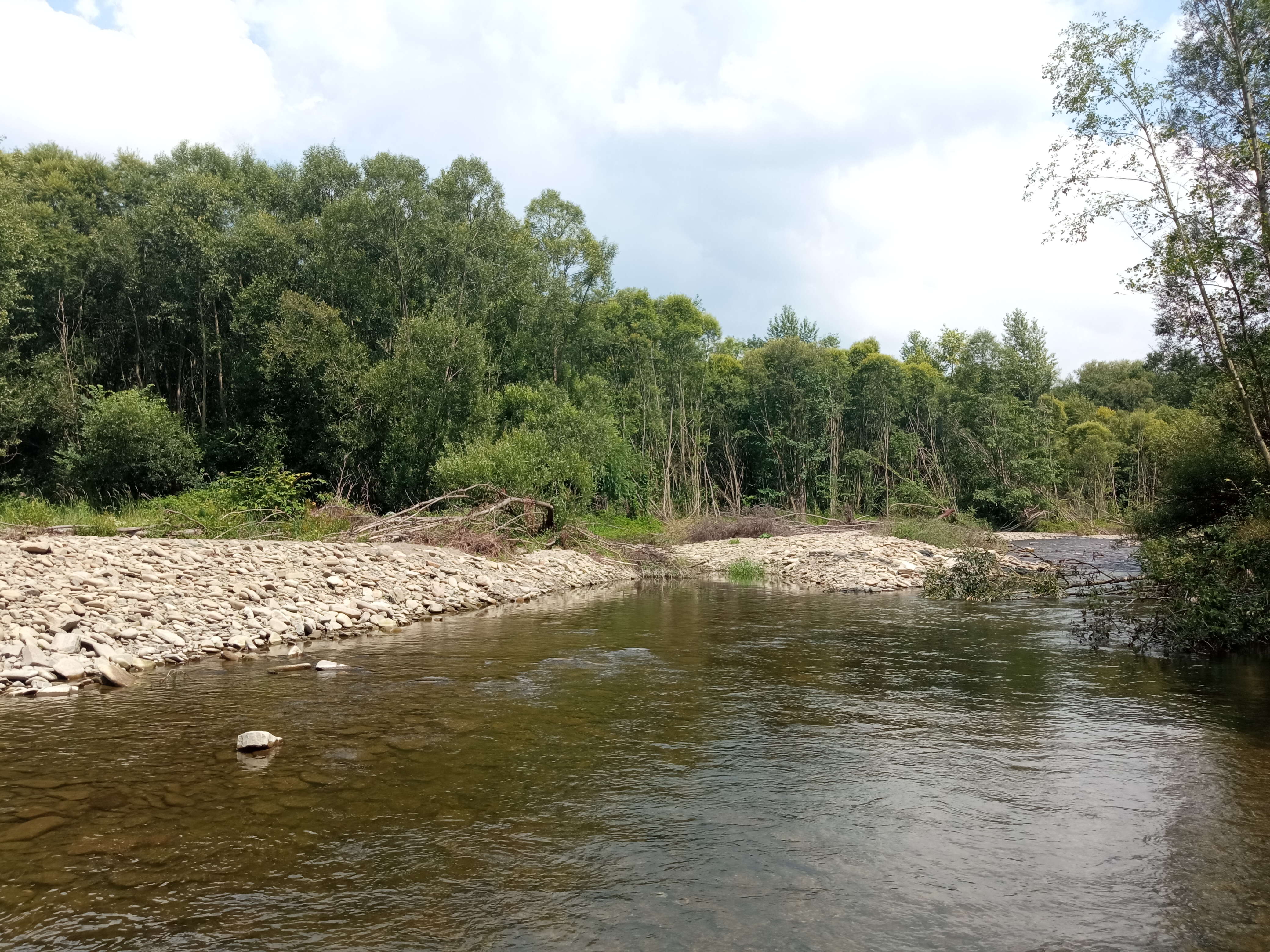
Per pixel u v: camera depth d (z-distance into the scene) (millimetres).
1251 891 3436
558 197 36844
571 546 22578
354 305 31203
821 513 43906
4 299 25234
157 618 9211
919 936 3039
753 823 4207
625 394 40281
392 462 26625
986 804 4512
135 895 3350
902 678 7965
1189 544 11484
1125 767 5184
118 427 25297
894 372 48656
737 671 8273
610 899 3338
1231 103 11484
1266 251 10461
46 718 6160
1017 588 16266
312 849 3812
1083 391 71688
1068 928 3115
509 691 7230
